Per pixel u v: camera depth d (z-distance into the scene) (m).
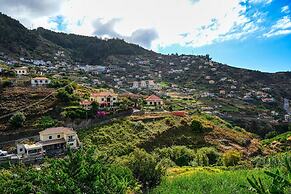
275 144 99.81
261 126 131.50
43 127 73.25
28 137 70.12
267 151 86.88
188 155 63.53
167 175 31.44
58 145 66.44
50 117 78.00
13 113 77.50
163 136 78.62
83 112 78.75
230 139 87.00
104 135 73.00
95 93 96.69
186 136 81.81
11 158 56.66
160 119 86.75
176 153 64.50
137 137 74.50
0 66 122.44
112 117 82.62
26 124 73.69
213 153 68.06
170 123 85.12
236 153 61.34
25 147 61.84
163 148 69.06
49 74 135.00
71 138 68.50
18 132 69.62
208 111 140.12
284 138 103.31
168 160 55.88
